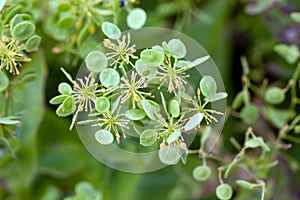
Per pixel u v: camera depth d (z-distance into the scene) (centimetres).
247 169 33
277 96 35
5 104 31
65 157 37
